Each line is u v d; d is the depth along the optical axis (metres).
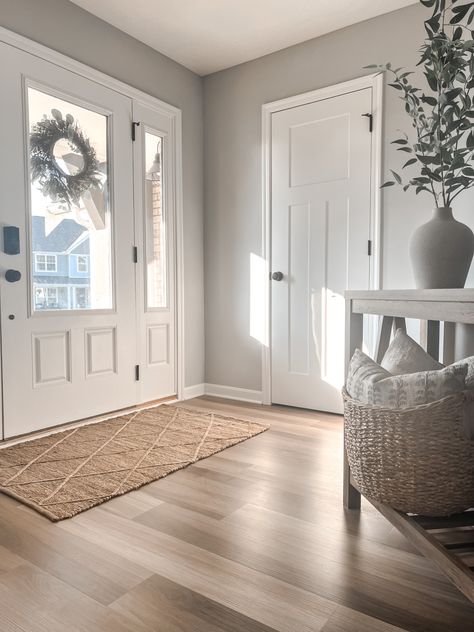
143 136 3.17
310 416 3.04
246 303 3.49
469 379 1.29
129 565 1.37
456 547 1.28
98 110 2.88
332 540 1.51
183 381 3.54
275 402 3.36
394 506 1.35
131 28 2.99
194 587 1.27
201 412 3.10
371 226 2.90
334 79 3.03
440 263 1.78
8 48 2.40
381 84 2.81
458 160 1.76
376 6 2.75
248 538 1.53
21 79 2.47
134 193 3.12
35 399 2.57
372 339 2.92
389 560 1.40
